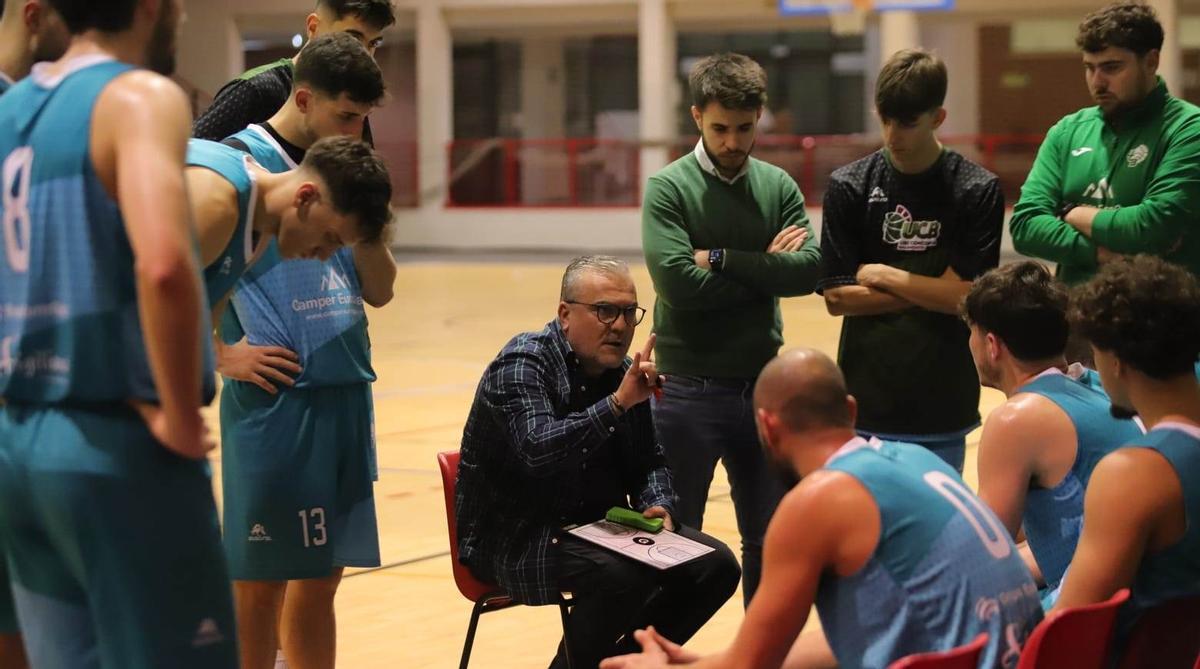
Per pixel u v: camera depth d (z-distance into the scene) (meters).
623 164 34.56
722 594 5.36
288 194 4.42
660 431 6.55
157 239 3.17
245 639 5.66
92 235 3.37
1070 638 3.56
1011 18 33.09
